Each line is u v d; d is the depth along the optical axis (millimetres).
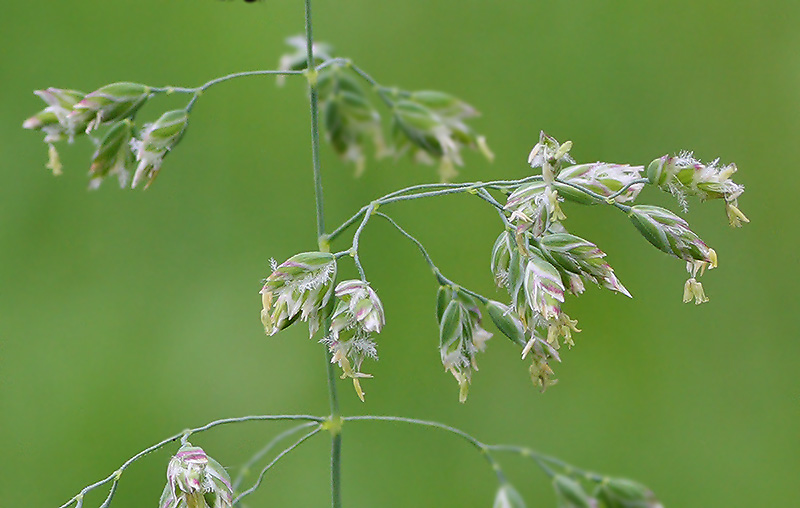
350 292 269
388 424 318
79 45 326
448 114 288
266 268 323
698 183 271
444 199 323
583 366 322
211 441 318
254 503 315
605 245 323
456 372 276
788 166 325
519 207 273
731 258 325
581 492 279
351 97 290
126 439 318
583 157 326
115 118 277
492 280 322
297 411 318
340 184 324
